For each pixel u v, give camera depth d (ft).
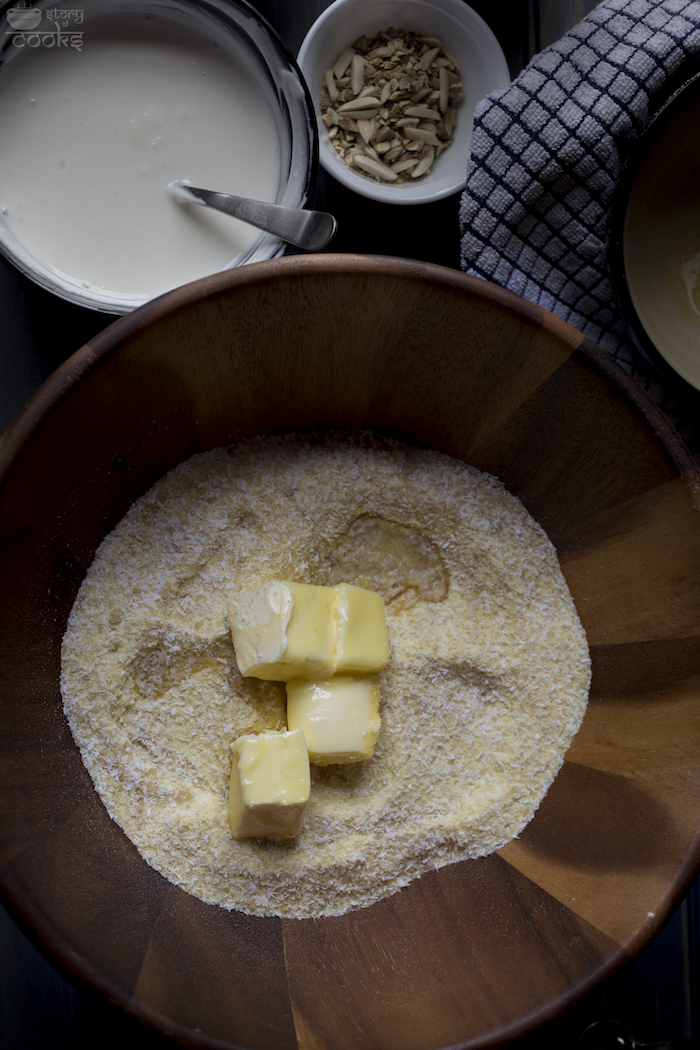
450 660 1.96
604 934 1.81
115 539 1.96
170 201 1.98
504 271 2.05
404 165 2.09
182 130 1.98
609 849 1.88
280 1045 1.74
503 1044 1.75
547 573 2.01
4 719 1.81
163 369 1.83
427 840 1.92
